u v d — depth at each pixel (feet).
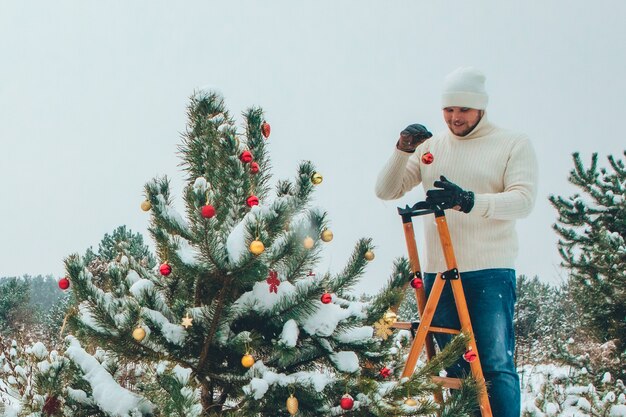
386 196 11.71
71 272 8.28
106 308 8.38
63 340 10.64
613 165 32.81
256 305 9.02
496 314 10.25
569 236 31.73
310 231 9.01
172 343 8.66
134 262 10.55
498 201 9.84
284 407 8.81
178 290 9.94
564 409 17.65
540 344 42.55
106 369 9.16
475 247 10.59
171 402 7.39
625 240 31.63
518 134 10.98
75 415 8.34
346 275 10.27
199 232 8.23
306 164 9.95
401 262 10.23
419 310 10.74
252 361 8.30
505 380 9.90
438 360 8.75
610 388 23.97
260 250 7.84
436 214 9.96
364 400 8.52
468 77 10.85
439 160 11.43
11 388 10.85
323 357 9.43
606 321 30.71
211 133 10.32
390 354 9.92
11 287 73.00
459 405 8.67
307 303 8.91
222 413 9.04
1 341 16.31
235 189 9.97
